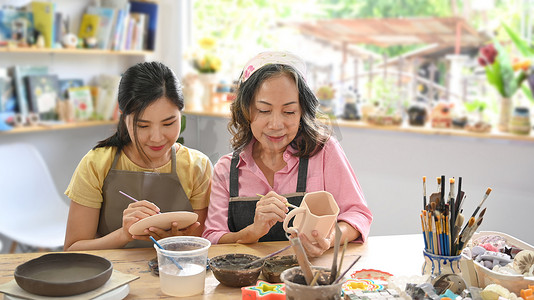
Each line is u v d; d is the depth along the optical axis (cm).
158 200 184
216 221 178
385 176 342
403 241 171
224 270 133
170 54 420
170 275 130
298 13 394
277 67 164
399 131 333
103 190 183
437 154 322
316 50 390
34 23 344
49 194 325
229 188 180
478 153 309
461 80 344
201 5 417
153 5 398
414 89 356
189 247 139
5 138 346
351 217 170
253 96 165
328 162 180
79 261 135
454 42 346
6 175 311
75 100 368
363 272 142
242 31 410
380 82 368
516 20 328
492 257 138
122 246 172
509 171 302
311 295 110
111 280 131
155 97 163
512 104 312
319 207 148
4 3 334
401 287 127
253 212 177
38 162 325
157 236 160
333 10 383
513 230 305
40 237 296
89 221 181
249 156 181
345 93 364
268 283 133
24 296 122
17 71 337
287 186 179
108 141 186
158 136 166
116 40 375
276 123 161
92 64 397
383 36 364
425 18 346
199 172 190
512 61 328
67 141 384
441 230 131
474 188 313
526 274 130
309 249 145
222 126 277
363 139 347
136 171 184
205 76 392
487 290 122
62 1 368
